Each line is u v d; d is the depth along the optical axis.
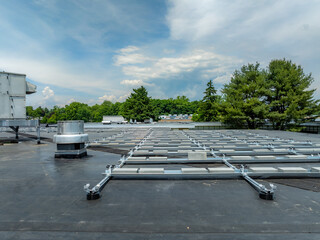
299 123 35.78
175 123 37.28
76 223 3.03
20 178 5.39
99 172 5.96
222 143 10.72
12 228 2.93
